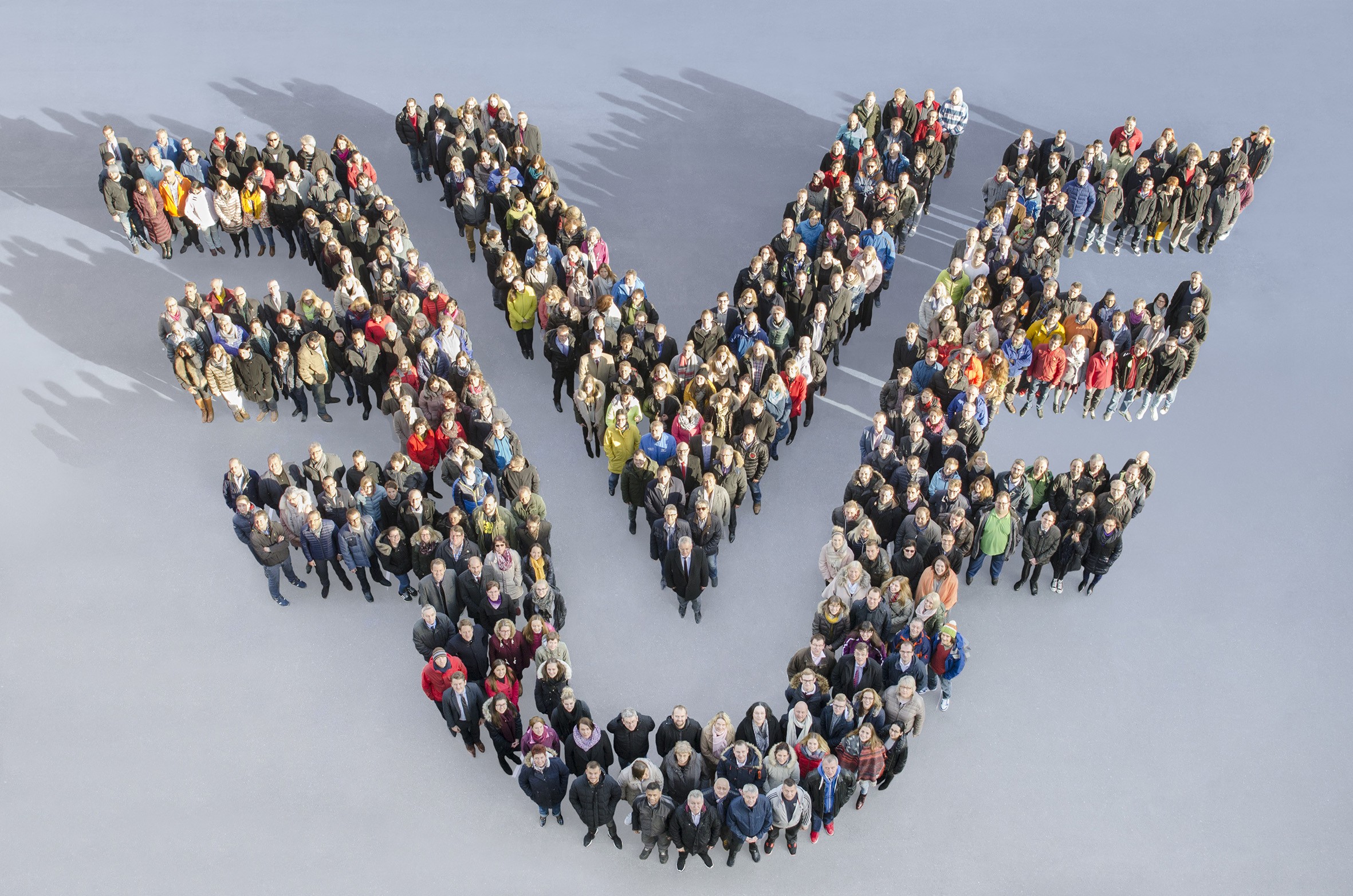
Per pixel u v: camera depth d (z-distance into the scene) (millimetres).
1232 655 14125
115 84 22172
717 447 14203
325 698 13625
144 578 14742
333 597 14562
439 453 14703
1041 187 18828
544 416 16781
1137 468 13703
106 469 15898
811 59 23203
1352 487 15992
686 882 12211
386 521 13812
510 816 12703
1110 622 14422
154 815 12656
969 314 15922
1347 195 20219
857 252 16375
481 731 13406
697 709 13523
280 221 17984
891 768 12219
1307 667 14016
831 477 16031
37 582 14664
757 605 14578
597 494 15805
